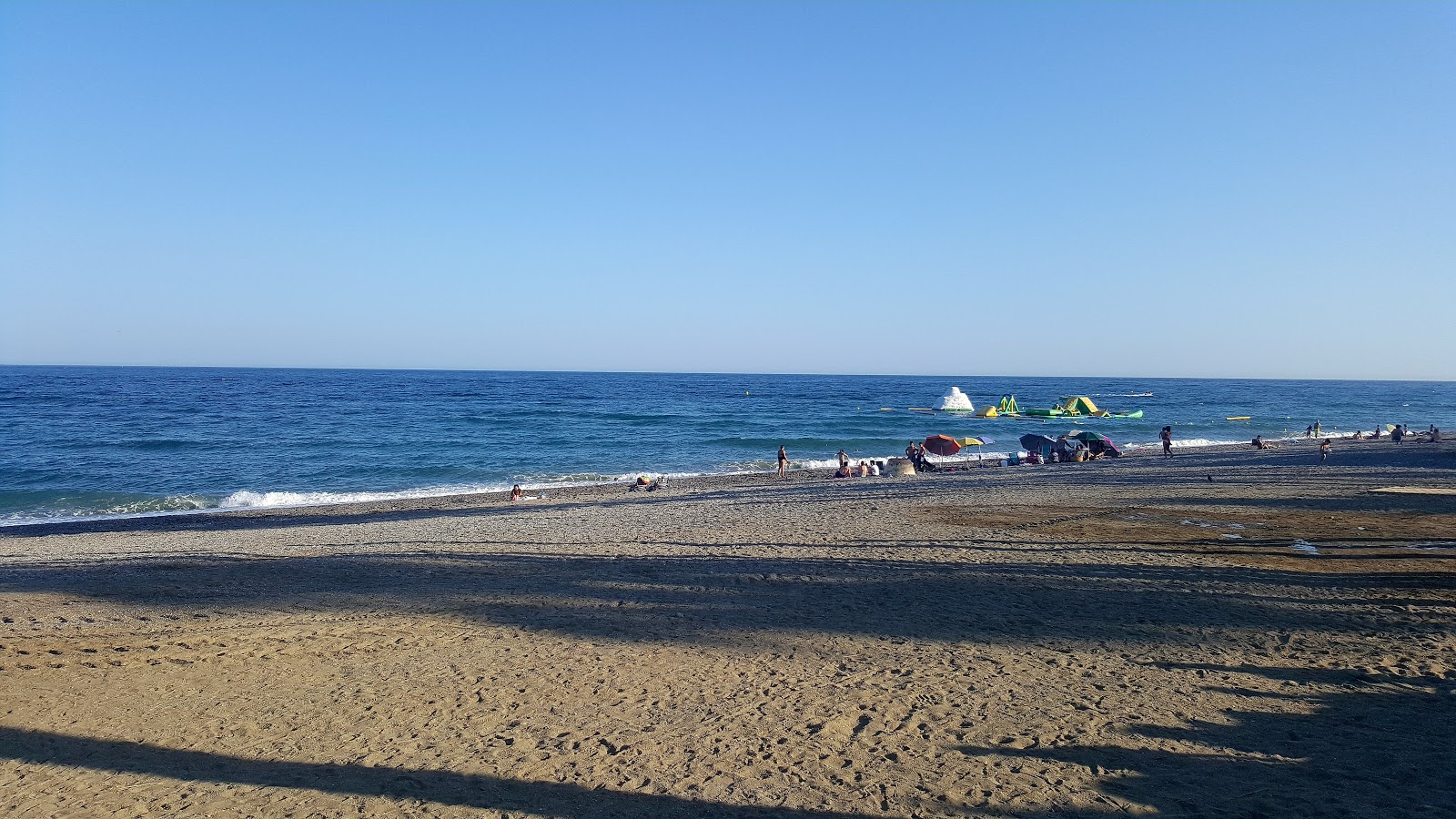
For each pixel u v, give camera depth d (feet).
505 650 28.78
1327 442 107.14
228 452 145.89
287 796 17.84
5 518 84.94
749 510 68.85
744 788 18.16
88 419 210.79
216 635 30.45
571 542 52.65
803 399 393.70
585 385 565.94
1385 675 24.94
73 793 18.01
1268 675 25.30
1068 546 48.11
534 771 19.11
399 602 36.06
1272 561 43.11
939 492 79.51
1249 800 17.15
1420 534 50.90
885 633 30.55
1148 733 20.98
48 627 31.94
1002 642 29.35
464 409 278.67
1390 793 17.31
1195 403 381.81
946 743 20.56
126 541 61.72
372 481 115.14
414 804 17.44
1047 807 17.03
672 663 27.20
